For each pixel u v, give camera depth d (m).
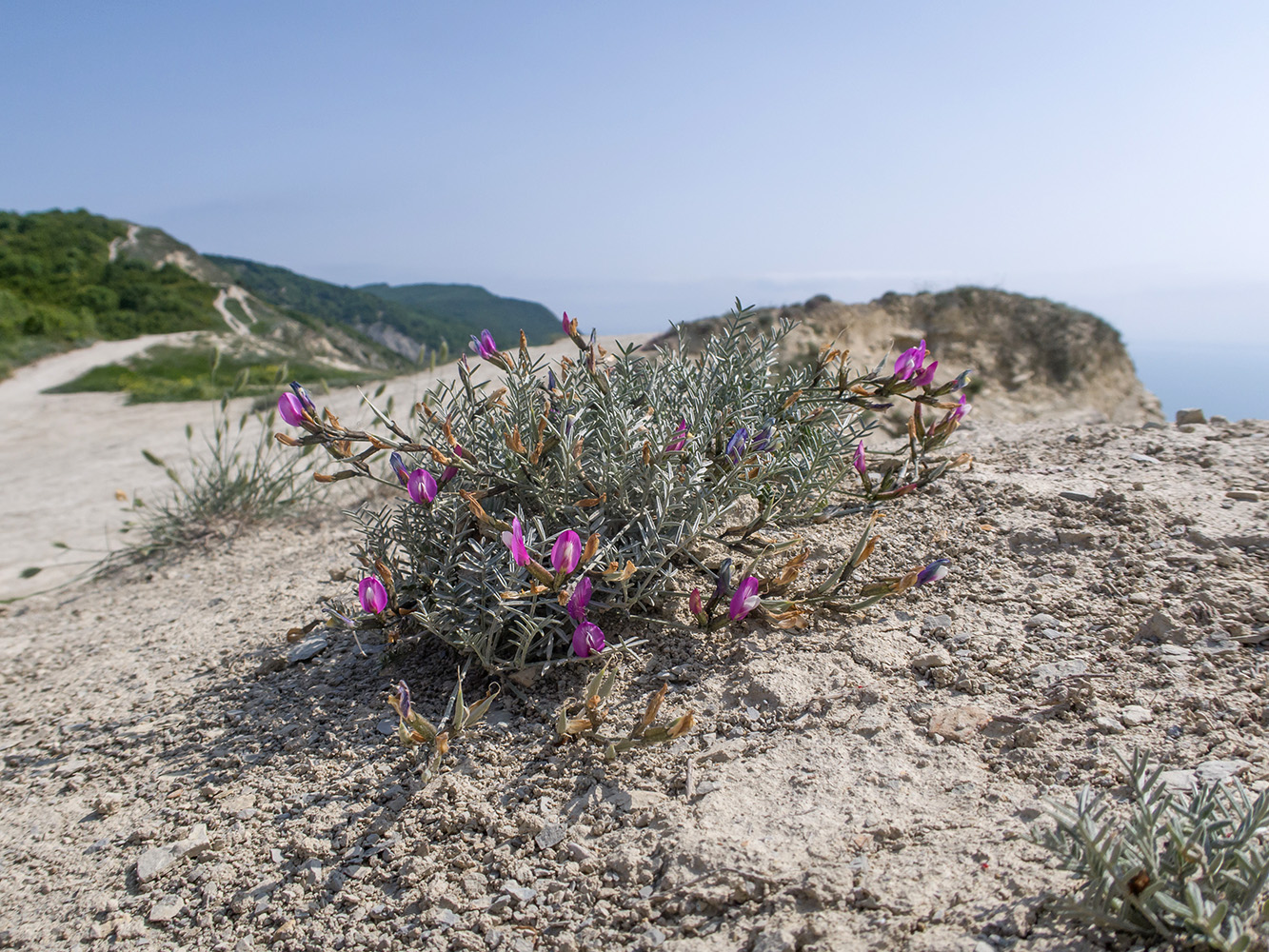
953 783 1.69
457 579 2.49
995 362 21.05
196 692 2.88
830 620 2.42
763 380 3.07
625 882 1.60
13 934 1.80
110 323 48.12
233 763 2.33
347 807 2.00
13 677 3.58
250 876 1.85
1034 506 2.88
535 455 2.49
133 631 3.88
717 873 1.54
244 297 69.38
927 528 2.86
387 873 1.76
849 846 1.55
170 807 2.18
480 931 1.56
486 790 1.95
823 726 1.97
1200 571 2.32
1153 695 1.84
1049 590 2.38
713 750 1.95
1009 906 1.32
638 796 1.84
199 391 20.70
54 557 6.70
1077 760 1.68
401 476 2.60
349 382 14.88
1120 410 21.19
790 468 2.83
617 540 2.50
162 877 1.91
